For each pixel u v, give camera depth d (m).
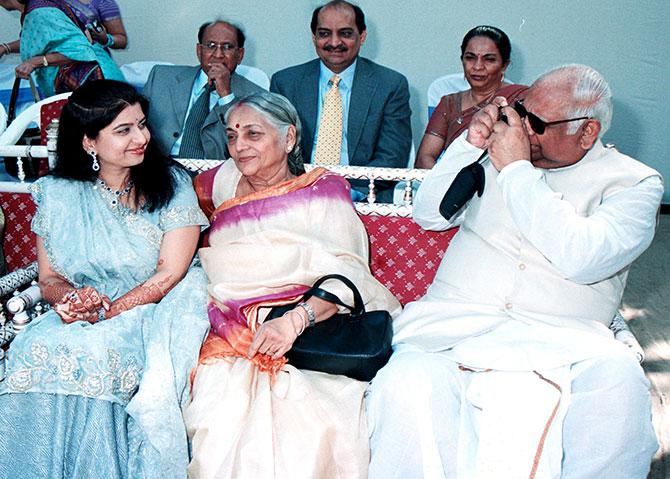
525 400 1.95
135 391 2.08
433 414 1.99
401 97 3.80
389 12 4.93
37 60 4.52
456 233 2.45
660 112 5.20
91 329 2.06
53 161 2.61
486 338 2.12
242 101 2.33
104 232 2.26
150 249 2.29
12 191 2.71
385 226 2.60
